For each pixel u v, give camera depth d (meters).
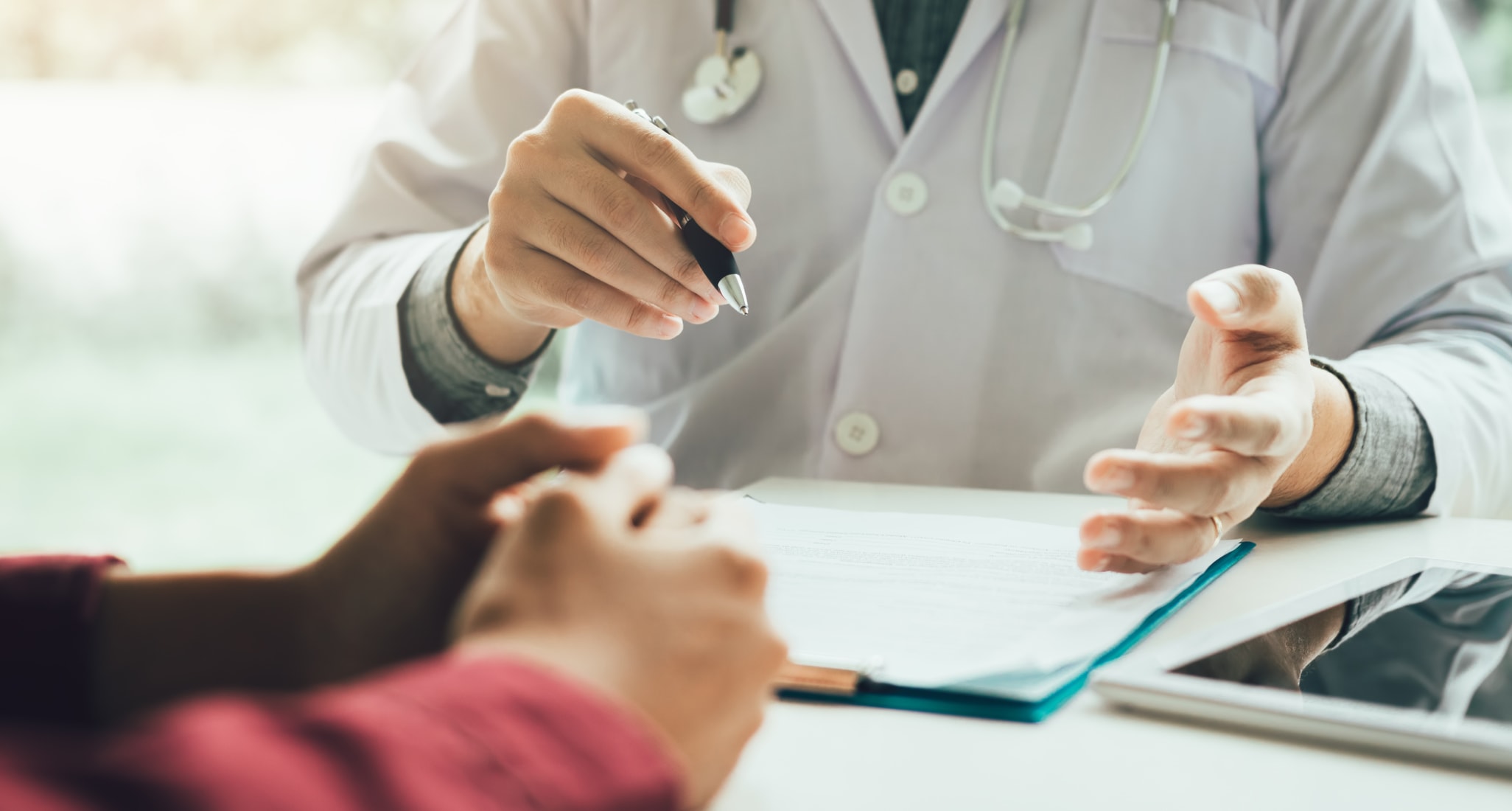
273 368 2.97
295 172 2.81
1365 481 0.67
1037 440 0.99
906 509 0.75
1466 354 0.83
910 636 0.45
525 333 0.88
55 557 0.39
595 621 0.29
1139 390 0.98
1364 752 0.36
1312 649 0.42
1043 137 1.00
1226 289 0.56
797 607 0.48
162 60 2.76
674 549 0.31
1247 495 0.51
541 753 0.21
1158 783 0.34
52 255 2.82
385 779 0.18
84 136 2.78
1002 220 0.97
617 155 0.65
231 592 0.39
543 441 0.38
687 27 1.07
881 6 1.05
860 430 1.00
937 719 0.39
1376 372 0.73
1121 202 0.98
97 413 2.91
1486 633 0.44
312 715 0.19
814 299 1.03
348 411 1.05
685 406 1.07
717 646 0.29
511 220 0.69
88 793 0.15
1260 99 1.02
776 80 1.04
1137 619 0.47
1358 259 0.94
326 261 1.08
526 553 0.30
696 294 0.65
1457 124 0.97
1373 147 0.96
